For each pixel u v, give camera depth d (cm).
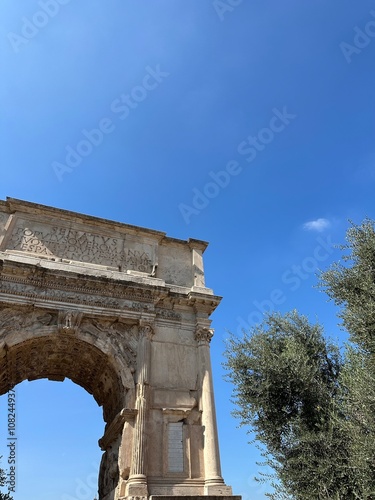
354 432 1545
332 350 2072
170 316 2520
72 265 2383
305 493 1652
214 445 2164
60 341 2277
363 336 1694
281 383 1927
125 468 2000
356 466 1508
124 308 2383
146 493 1900
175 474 2058
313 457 1686
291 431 1862
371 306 1672
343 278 1867
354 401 1593
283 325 2178
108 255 2586
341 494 1590
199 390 2339
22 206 2497
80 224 2622
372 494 1453
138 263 2642
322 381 1955
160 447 2108
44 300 2228
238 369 2052
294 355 1930
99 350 2275
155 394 2242
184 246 2894
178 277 2736
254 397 1961
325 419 1820
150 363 2309
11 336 2108
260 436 1897
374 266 1792
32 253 2383
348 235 1917
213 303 2605
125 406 2175
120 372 2241
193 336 2516
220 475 2092
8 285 2198
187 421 2230
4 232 2383
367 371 1620
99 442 2536
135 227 2736
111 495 2153
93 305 2320
